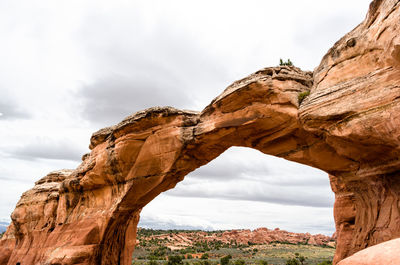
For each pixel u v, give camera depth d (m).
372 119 10.94
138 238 122.31
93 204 24.23
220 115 17.70
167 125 19.80
